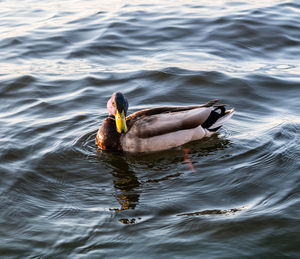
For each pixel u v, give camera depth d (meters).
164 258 4.18
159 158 6.60
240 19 13.18
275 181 5.66
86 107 8.40
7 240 4.59
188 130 6.95
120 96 6.78
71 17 14.53
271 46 11.69
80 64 10.66
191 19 13.62
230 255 4.19
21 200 5.39
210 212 5.00
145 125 6.71
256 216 4.82
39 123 7.64
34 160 6.38
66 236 4.63
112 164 6.41
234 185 5.61
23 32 13.02
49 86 9.37
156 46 11.73
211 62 10.55
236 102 8.59
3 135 7.14
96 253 4.33
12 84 9.41
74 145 6.90
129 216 5.00
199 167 6.19
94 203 5.34
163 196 5.44
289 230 4.54
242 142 6.84
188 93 8.98
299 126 7.30
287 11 14.12
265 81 9.42
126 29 12.95
